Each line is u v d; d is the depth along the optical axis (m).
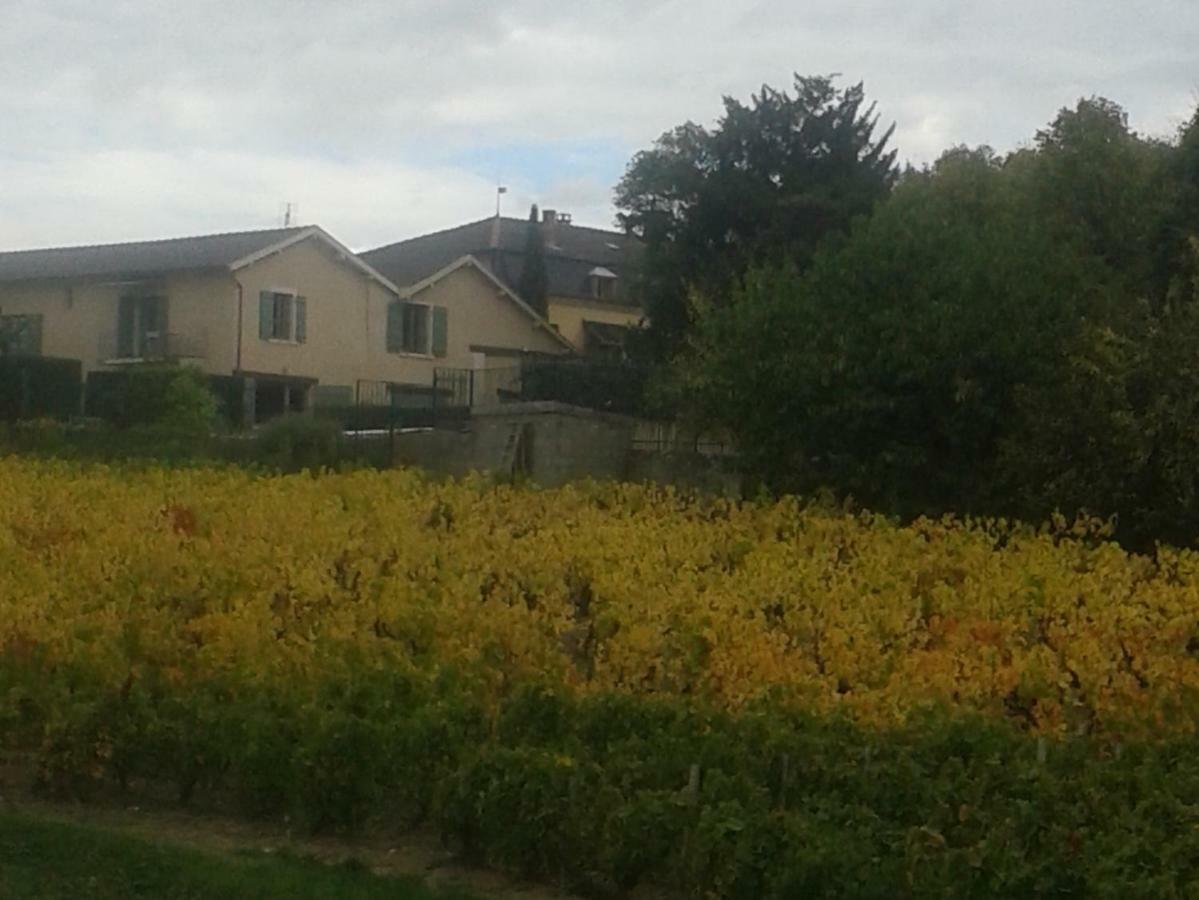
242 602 13.44
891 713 10.95
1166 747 10.25
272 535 16.98
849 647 12.77
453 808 9.88
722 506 21.55
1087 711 12.14
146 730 11.01
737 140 41.00
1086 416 22.09
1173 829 8.72
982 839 8.75
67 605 13.19
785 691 11.23
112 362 42.59
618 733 10.58
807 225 39.91
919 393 23.62
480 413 29.81
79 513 18.66
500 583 15.09
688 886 9.16
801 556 17.17
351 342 44.19
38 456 28.84
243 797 10.94
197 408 34.75
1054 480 22.38
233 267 41.41
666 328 40.72
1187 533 21.50
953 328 23.27
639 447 29.41
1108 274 27.14
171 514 18.64
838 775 9.59
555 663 12.39
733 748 9.86
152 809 11.09
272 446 30.08
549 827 9.53
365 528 18.02
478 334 47.41
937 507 23.55
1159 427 21.31
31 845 10.09
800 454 24.23
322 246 43.44
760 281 25.56
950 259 24.11
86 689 11.44
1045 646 13.14
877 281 24.08
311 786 10.42
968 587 15.55
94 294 43.81
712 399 25.38
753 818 8.88
